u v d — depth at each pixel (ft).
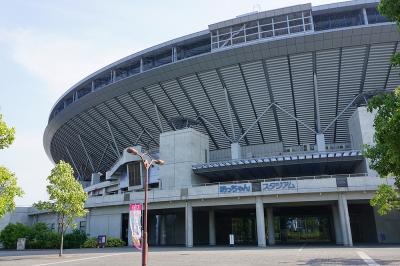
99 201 142.31
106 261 72.84
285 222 162.81
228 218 165.68
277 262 61.11
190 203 122.52
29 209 199.93
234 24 153.38
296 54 143.64
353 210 139.33
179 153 148.97
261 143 175.01
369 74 146.00
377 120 27.94
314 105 157.28
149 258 76.02
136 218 57.36
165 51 171.94
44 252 111.75
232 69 152.76
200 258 73.20
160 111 178.50
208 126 174.60
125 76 185.37
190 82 162.20
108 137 210.38
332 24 152.15
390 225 114.62
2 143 50.67
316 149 162.40
